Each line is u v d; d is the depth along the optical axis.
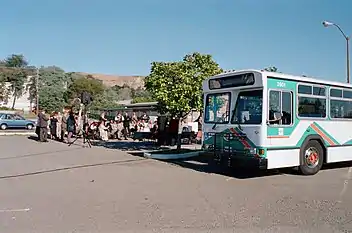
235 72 11.23
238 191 9.09
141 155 16.53
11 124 37.72
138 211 7.19
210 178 10.94
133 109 38.75
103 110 44.66
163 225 6.30
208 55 16.72
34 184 9.96
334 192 9.02
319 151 11.91
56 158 15.45
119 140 25.28
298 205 7.71
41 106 62.12
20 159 15.09
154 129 21.95
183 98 15.72
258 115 10.51
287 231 6.00
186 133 21.30
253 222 6.48
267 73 10.54
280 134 10.73
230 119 11.32
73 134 25.44
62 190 9.18
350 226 6.27
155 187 9.57
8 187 9.55
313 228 6.15
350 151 12.94
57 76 66.88
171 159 15.38
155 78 16.02
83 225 6.28
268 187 9.61
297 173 11.82
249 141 10.65
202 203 7.85
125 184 9.98
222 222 6.48
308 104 11.57
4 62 74.88
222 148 11.48
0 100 64.56
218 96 11.86
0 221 6.49
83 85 63.03
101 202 7.93
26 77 67.25
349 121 12.96
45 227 6.16
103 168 12.86
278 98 10.77
